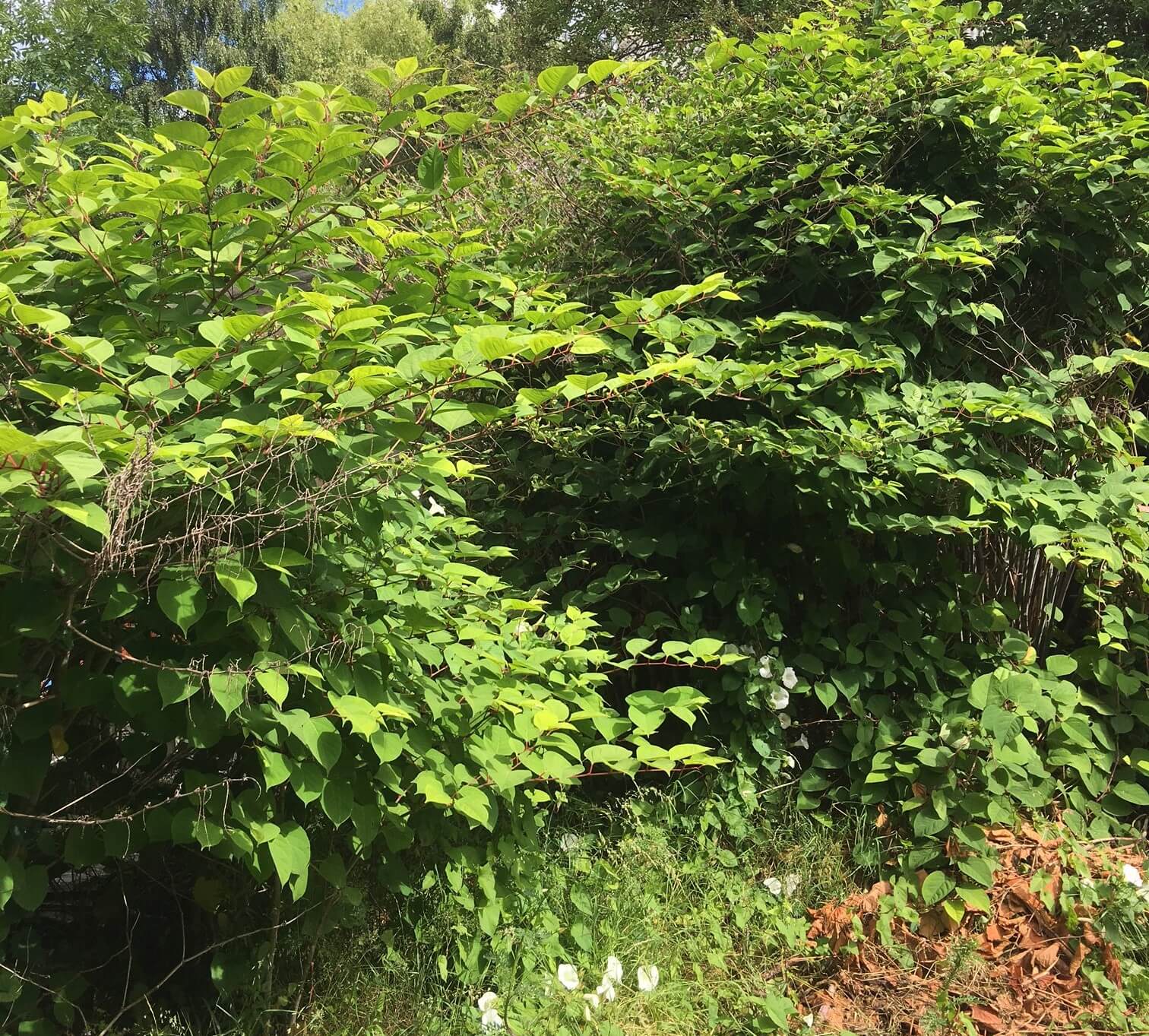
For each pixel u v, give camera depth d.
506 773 2.21
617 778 3.17
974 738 2.79
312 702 1.97
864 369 2.95
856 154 3.43
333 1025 2.21
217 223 1.96
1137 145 3.32
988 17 3.89
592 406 3.30
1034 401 3.04
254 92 2.02
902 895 2.67
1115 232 3.40
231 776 2.17
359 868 2.45
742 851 2.92
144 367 1.86
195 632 1.90
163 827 1.88
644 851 2.80
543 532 3.53
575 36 12.42
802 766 3.24
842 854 2.88
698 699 2.57
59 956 2.26
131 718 1.93
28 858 2.00
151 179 2.04
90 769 2.16
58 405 1.79
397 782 2.05
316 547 1.98
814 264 3.29
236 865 2.23
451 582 2.48
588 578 3.57
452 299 2.47
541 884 2.63
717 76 4.15
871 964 2.53
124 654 1.72
